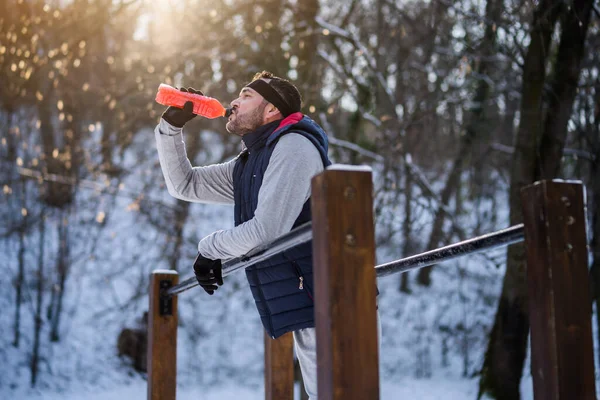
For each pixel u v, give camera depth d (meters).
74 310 10.06
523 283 6.91
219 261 2.15
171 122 2.33
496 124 10.38
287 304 2.03
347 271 1.31
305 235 1.49
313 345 2.06
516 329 6.95
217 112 2.31
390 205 8.26
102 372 9.23
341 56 8.73
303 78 8.48
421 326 10.99
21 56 8.04
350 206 1.33
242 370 9.91
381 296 12.38
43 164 9.38
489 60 7.54
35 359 8.84
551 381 1.28
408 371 9.98
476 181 10.41
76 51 8.55
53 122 11.35
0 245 10.60
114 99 8.47
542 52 6.28
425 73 9.30
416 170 8.09
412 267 1.95
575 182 1.33
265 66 8.55
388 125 8.96
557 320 1.28
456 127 10.41
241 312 11.21
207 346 10.32
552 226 1.31
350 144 8.42
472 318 11.44
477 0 7.22
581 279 1.31
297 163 1.96
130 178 10.73
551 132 6.48
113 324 10.15
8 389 8.60
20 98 9.22
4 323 9.63
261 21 8.66
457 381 9.53
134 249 10.79
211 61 8.53
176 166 2.40
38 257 9.84
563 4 6.12
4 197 10.12
